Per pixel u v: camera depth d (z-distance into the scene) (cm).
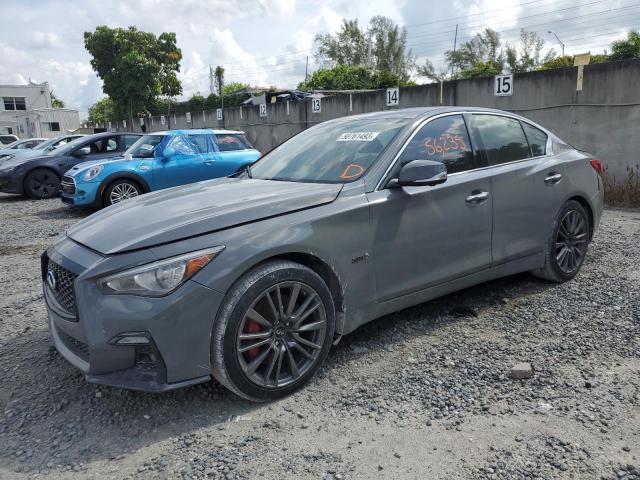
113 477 255
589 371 337
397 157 375
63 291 309
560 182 475
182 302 281
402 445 271
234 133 1144
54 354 388
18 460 271
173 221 309
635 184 941
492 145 439
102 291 280
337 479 247
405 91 1338
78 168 1031
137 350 285
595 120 989
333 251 332
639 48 3512
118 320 277
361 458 262
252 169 450
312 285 321
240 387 302
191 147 1069
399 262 367
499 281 512
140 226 311
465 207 400
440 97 1248
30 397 331
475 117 439
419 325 417
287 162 426
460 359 360
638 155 945
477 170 418
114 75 4269
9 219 1020
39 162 1302
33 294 531
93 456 273
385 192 361
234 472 254
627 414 290
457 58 5288
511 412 297
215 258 292
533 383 326
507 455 260
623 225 757
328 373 348
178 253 287
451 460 258
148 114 4312
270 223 314
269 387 312
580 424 283
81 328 289
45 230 888
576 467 250
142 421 301
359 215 344
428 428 285
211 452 270
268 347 310
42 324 448
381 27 6156
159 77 4416
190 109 4325
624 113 949
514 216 438
